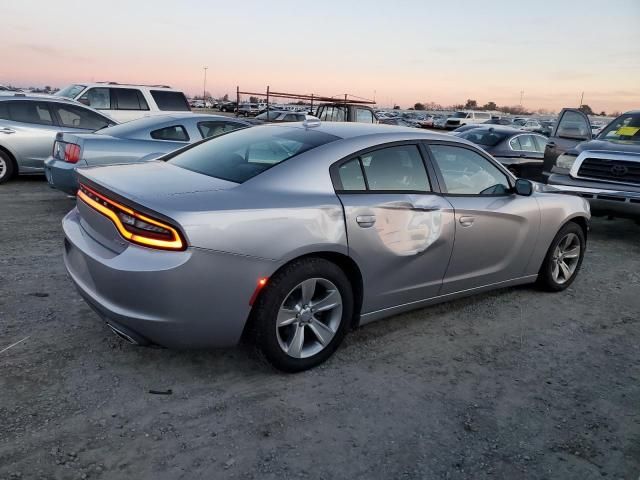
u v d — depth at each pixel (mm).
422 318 4316
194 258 2729
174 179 3229
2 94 9281
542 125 46719
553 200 4801
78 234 3215
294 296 3195
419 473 2482
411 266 3701
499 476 2498
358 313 3564
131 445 2545
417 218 3650
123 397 2930
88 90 13133
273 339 3098
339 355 3584
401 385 3254
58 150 6988
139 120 7621
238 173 3307
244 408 2906
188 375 3201
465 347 3842
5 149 9031
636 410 3141
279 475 2408
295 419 2836
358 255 3350
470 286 4258
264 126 4156
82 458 2432
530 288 5250
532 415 3020
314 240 3100
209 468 2426
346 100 21766
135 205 2781
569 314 4617
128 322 2816
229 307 2904
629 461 2666
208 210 2801
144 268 2709
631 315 4691
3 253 5227
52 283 4480
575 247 5180
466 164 4172
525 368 3580
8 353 3299
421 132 4012
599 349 3955
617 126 8539
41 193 8523
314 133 3701
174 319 2801
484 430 2848
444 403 3086
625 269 6176
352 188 3410
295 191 3182
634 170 7059
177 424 2727
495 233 4250
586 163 7523
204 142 4141
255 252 2898
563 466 2600
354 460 2541
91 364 3242
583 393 3299
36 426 2627
